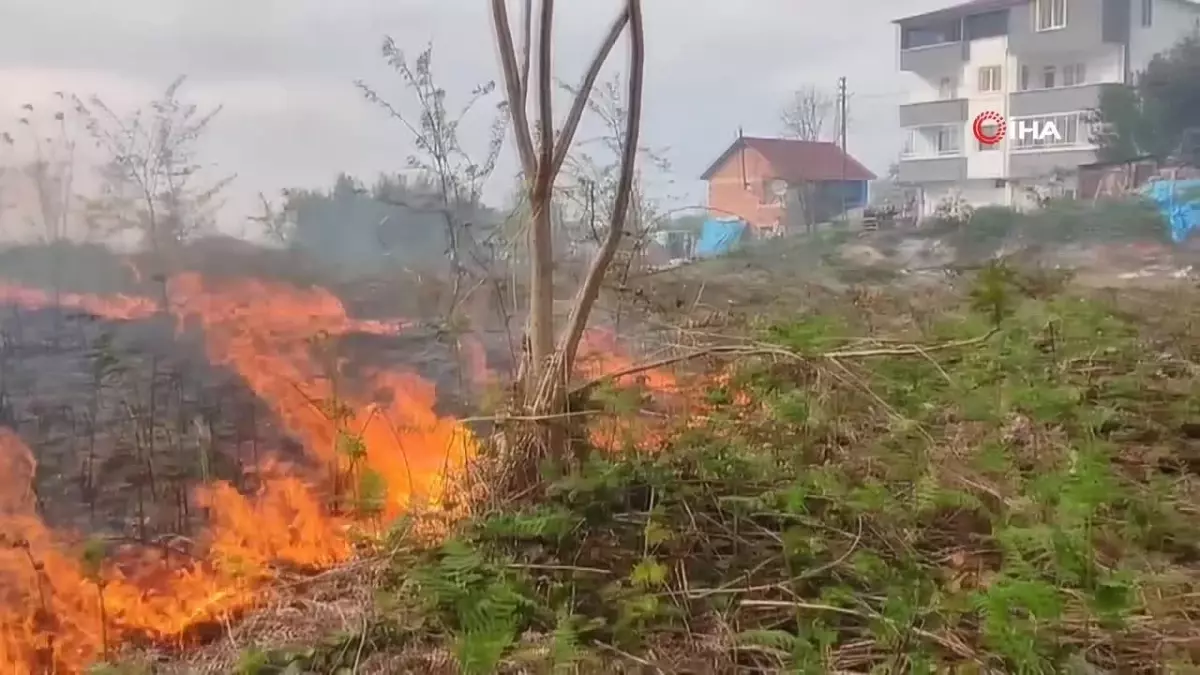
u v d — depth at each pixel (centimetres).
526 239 360
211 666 259
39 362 348
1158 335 564
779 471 357
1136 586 291
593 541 314
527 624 276
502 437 337
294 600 295
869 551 313
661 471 336
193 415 357
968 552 325
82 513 310
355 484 346
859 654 269
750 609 291
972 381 438
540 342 340
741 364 428
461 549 290
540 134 331
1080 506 320
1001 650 255
